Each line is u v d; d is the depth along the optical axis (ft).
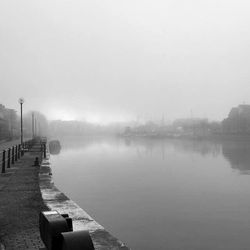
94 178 116.47
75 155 215.72
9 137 284.41
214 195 93.40
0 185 49.21
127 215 68.08
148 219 65.72
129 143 415.85
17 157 96.22
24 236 25.05
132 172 137.49
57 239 13.69
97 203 77.97
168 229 59.67
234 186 108.88
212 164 174.60
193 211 73.92
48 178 54.19
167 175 132.77
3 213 32.32
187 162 184.14
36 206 35.35
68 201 36.73
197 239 54.90
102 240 23.22
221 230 60.13
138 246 50.98
